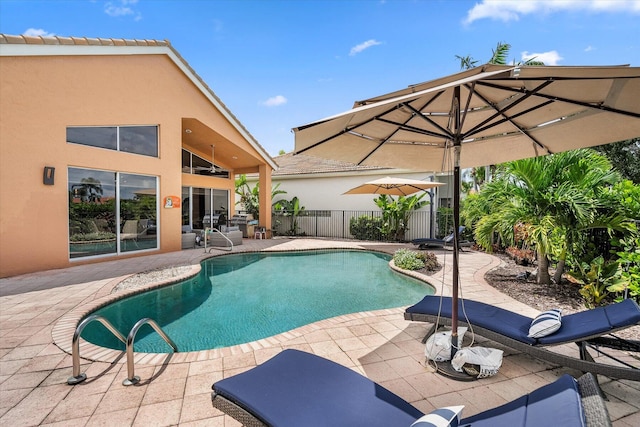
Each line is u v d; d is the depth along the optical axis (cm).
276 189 2322
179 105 1297
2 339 480
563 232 678
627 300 385
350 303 764
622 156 1562
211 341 561
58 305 627
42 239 888
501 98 388
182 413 314
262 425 234
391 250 1427
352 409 245
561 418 174
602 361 412
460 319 430
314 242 1708
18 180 834
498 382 369
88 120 980
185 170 1689
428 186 1421
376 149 495
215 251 1349
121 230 1119
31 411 316
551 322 368
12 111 817
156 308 727
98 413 314
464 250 1423
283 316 679
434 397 341
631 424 294
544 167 721
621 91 311
